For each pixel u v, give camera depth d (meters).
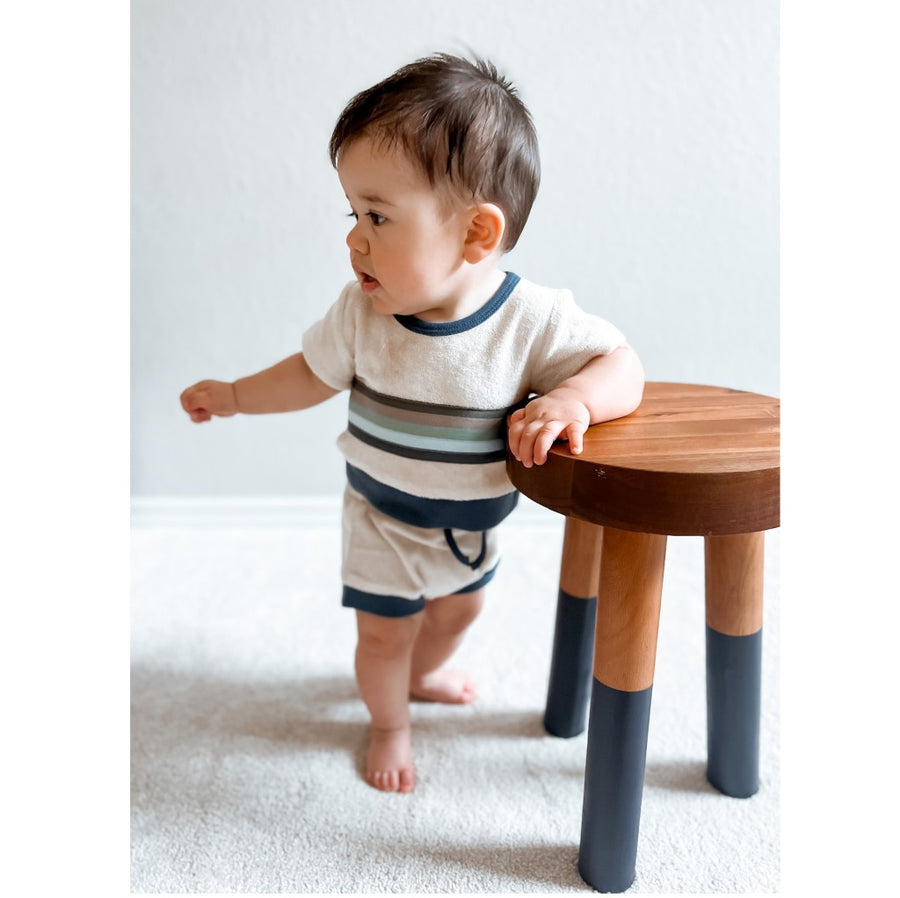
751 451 0.74
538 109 1.36
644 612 0.78
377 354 0.86
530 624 1.29
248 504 1.58
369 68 1.34
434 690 1.11
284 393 0.96
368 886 0.86
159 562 1.46
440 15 1.32
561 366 0.86
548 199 1.40
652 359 1.49
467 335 0.84
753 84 1.36
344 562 0.97
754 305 1.47
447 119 0.75
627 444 0.76
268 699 1.13
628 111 1.37
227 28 1.32
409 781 0.98
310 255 1.43
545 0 1.32
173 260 1.43
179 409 1.52
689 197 1.41
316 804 0.96
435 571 0.94
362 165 0.76
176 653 1.22
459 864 0.88
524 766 1.01
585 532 0.99
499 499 0.91
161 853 0.89
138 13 1.31
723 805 0.96
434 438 0.85
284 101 1.35
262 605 1.34
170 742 1.05
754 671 0.93
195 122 1.36
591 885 0.86
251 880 0.86
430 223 0.77
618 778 0.82
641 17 1.33
